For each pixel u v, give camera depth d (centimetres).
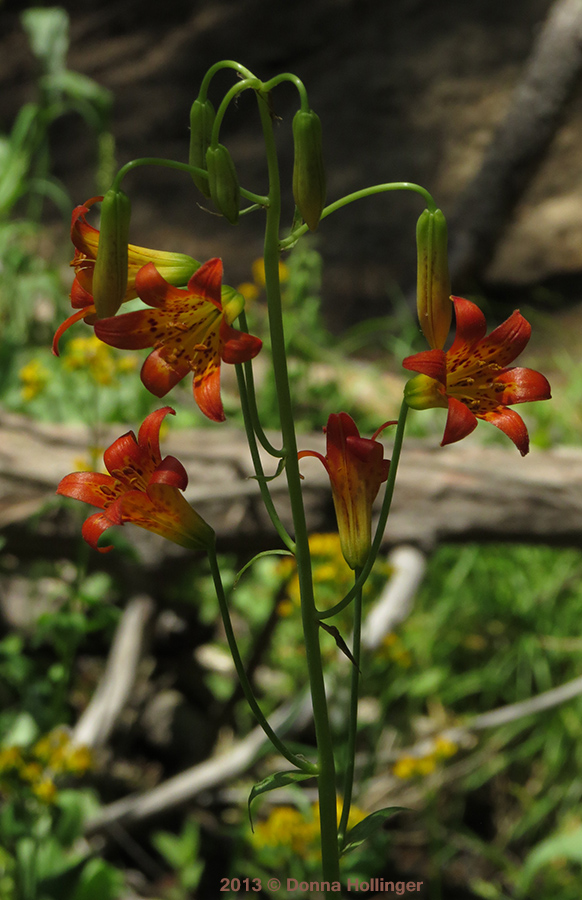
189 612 364
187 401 409
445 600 364
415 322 591
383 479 118
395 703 348
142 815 283
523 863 312
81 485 121
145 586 306
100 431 322
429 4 721
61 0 821
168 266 115
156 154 740
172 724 335
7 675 279
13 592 356
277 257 109
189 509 117
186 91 748
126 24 790
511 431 115
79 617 253
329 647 299
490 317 631
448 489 323
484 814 324
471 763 325
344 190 692
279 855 263
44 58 439
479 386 119
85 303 116
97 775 307
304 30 734
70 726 323
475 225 611
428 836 312
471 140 678
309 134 104
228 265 673
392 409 456
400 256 653
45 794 221
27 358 401
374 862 243
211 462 319
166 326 111
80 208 114
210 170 105
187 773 298
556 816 323
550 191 643
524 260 631
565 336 601
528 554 383
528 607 371
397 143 695
